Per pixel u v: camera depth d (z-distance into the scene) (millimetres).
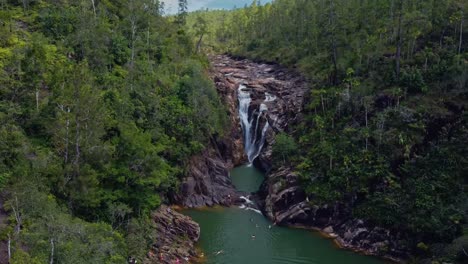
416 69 54031
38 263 23797
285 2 126438
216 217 49656
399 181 45812
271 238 45031
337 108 57344
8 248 25344
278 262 39875
